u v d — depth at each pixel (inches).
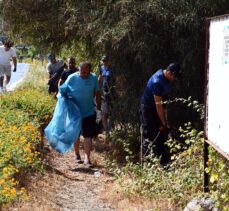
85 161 421.7
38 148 432.1
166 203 301.9
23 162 335.9
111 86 484.1
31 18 531.8
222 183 262.2
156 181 319.9
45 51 605.9
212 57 270.2
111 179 379.2
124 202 318.7
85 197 339.0
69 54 612.4
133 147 454.6
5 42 695.1
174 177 315.9
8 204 279.7
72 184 367.6
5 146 339.0
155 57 427.2
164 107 391.5
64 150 418.6
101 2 440.1
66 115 418.6
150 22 411.8
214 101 265.7
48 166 402.0
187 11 403.2
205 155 284.0
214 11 406.3
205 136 282.7
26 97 556.4
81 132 432.1
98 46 459.8
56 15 507.2
